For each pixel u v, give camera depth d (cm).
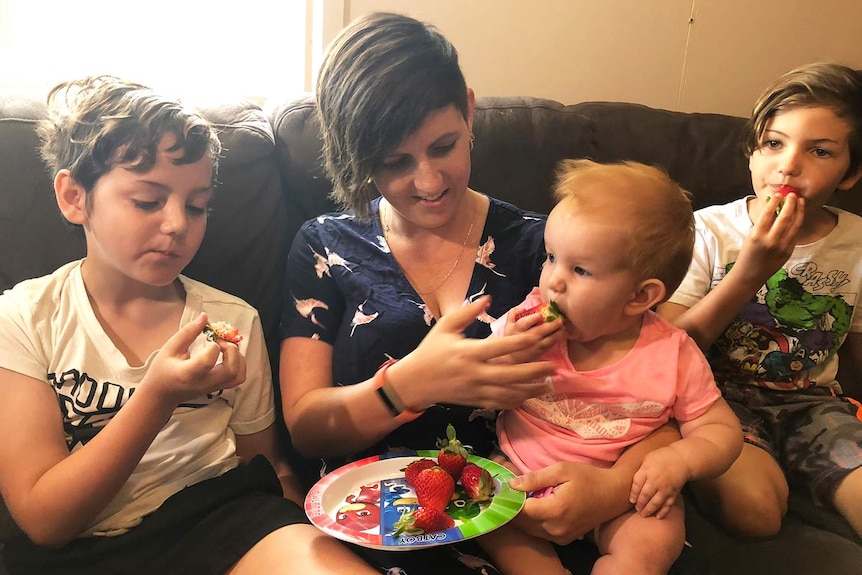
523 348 93
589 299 100
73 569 96
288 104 141
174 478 104
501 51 183
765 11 191
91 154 98
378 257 114
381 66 98
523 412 109
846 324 139
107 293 106
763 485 118
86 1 169
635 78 191
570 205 101
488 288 113
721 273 138
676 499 101
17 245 116
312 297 115
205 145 103
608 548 98
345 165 107
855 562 108
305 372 112
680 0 186
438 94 99
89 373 101
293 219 140
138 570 96
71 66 169
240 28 180
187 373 88
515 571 97
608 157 154
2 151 115
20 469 93
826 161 128
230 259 128
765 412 136
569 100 190
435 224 109
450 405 112
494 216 119
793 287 138
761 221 117
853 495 117
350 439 105
